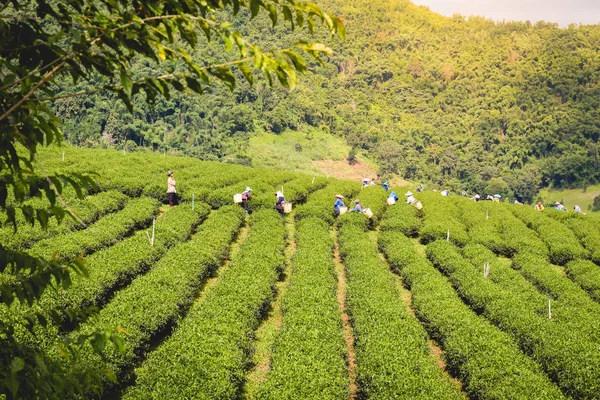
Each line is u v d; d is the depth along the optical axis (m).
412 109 190.00
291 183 41.22
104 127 96.00
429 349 15.96
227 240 24.75
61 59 4.14
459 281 22.48
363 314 17.62
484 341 15.63
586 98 184.00
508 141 165.38
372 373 13.63
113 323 14.14
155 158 47.00
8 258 4.25
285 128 143.88
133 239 22.20
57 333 12.85
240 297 17.56
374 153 149.62
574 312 19.53
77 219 4.30
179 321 16.67
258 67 3.91
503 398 12.93
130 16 4.08
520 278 23.45
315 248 24.95
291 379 12.75
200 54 102.75
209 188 35.50
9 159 4.12
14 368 3.80
